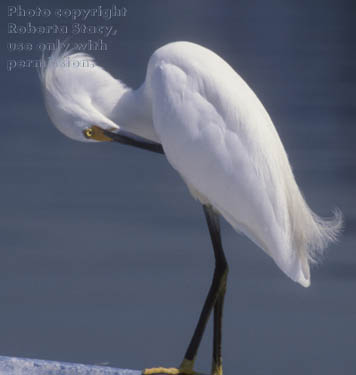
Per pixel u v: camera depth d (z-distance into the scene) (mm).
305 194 17984
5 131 24266
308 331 11289
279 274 13562
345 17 53969
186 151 6441
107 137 6660
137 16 50219
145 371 6418
